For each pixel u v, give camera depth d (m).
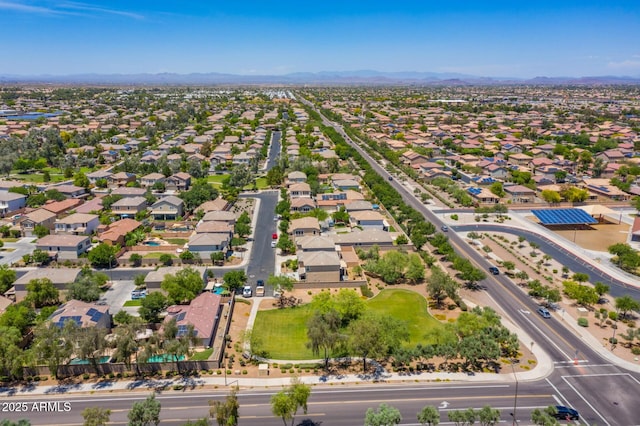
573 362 76.12
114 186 188.50
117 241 123.12
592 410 64.38
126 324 78.19
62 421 61.91
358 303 87.62
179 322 81.19
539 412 58.50
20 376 71.06
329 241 116.62
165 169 197.62
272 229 141.75
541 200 174.00
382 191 168.50
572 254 124.56
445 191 189.75
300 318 91.31
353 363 76.62
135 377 72.19
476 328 78.50
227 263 116.19
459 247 129.88
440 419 62.34
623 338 82.31
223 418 56.06
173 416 62.88
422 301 98.69
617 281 108.38
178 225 142.12
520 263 118.56
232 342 82.25
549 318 90.94
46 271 99.19
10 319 79.44
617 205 167.50
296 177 191.38
